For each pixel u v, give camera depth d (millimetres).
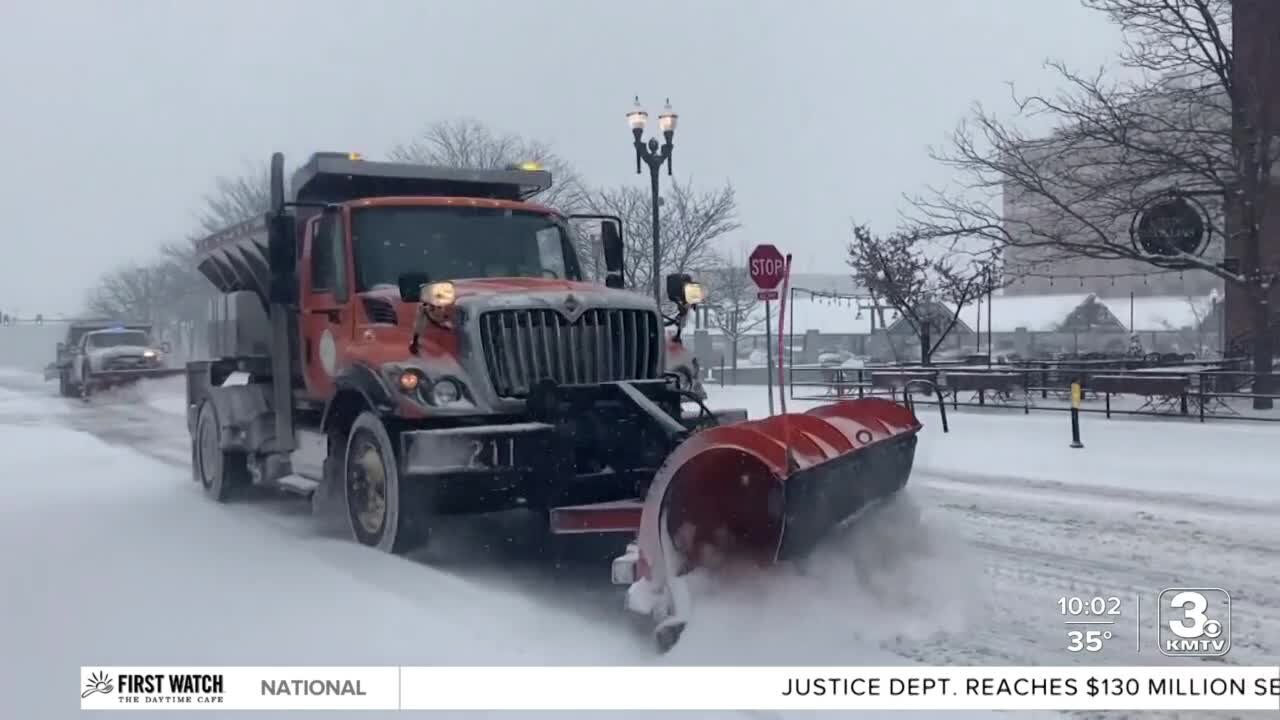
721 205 38969
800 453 5836
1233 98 20656
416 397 7500
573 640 5922
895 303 26328
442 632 5879
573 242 9641
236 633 5848
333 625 5988
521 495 7508
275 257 9406
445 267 8891
